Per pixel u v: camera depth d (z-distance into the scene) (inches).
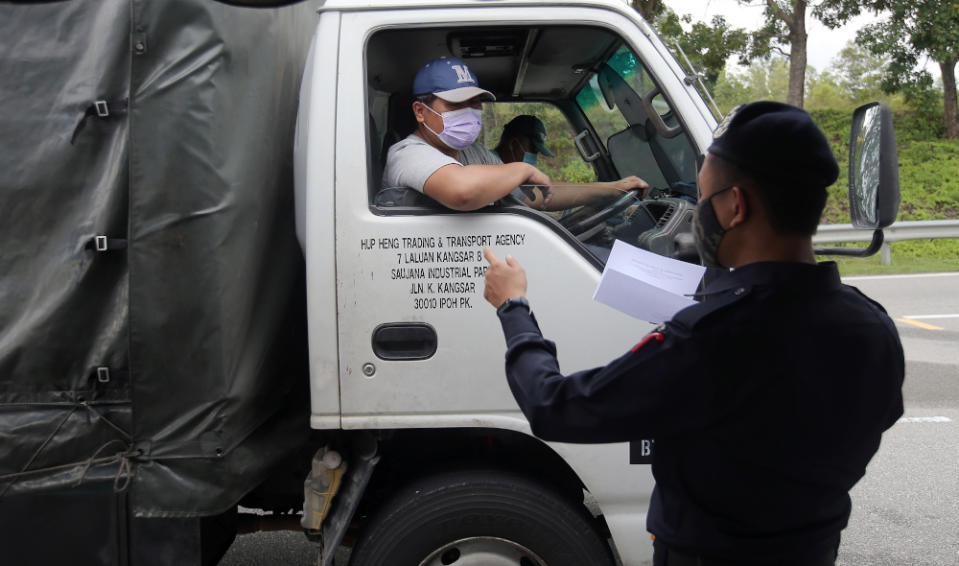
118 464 90.1
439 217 93.9
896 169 74.6
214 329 89.0
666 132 103.2
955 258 550.3
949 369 280.8
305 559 155.0
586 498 110.5
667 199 104.0
